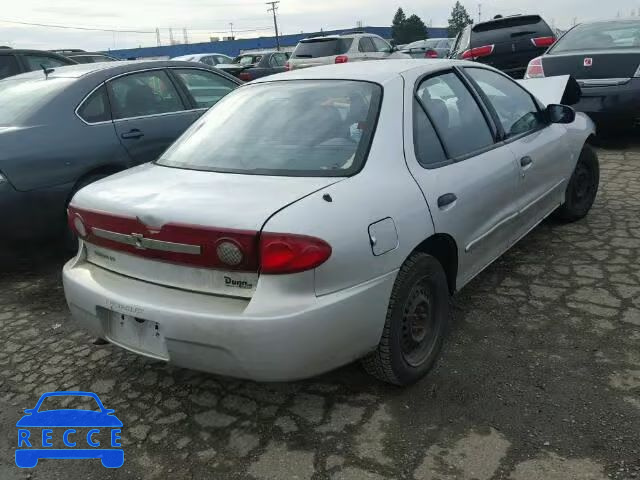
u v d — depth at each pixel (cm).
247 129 307
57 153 438
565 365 292
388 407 269
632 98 682
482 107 355
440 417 259
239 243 222
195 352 234
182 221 232
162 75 546
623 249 429
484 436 245
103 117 482
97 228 265
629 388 270
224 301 232
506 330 329
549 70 731
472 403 267
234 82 625
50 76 507
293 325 221
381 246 246
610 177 620
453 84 343
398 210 258
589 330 323
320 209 232
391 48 1555
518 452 234
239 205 233
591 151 488
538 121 418
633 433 240
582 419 251
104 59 1521
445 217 285
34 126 436
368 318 243
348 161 267
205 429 264
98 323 267
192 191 255
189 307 233
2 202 404
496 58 1079
